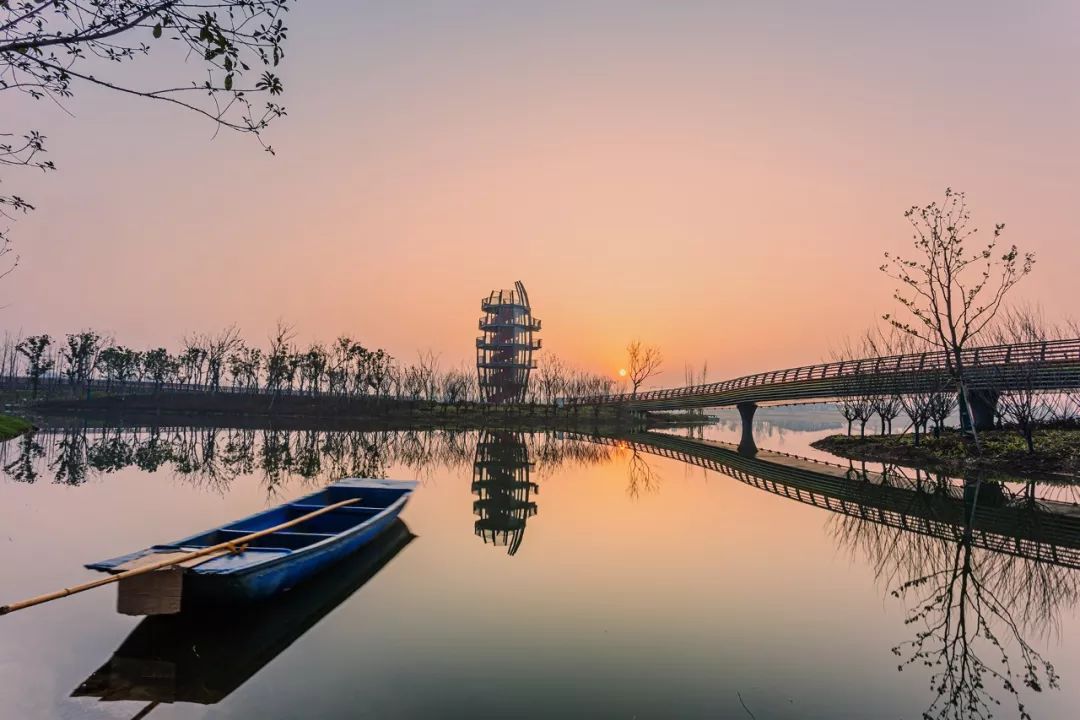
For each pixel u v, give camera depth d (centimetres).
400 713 591
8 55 461
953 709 622
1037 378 2595
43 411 5856
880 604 929
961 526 1493
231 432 4156
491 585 977
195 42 463
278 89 495
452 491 1936
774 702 627
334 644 751
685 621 840
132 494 1723
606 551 1197
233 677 662
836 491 2038
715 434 5819
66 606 855
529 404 6756
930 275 2667
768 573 1073
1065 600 955
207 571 727
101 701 611
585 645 754
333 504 1266
